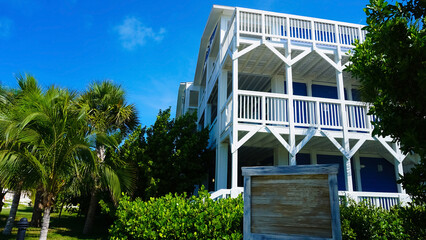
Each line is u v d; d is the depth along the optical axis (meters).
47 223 7.40
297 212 4.08
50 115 7.47
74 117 8.05
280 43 9.95
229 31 10.90
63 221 16.55
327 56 10.38
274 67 11.60
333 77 12.32
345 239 6.00
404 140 3.00
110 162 9.93
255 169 4.50
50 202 7.52
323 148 11.51
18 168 7.34
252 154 13.39
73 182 8.48
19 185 8.16
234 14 9.97
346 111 9.57
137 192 11.62
